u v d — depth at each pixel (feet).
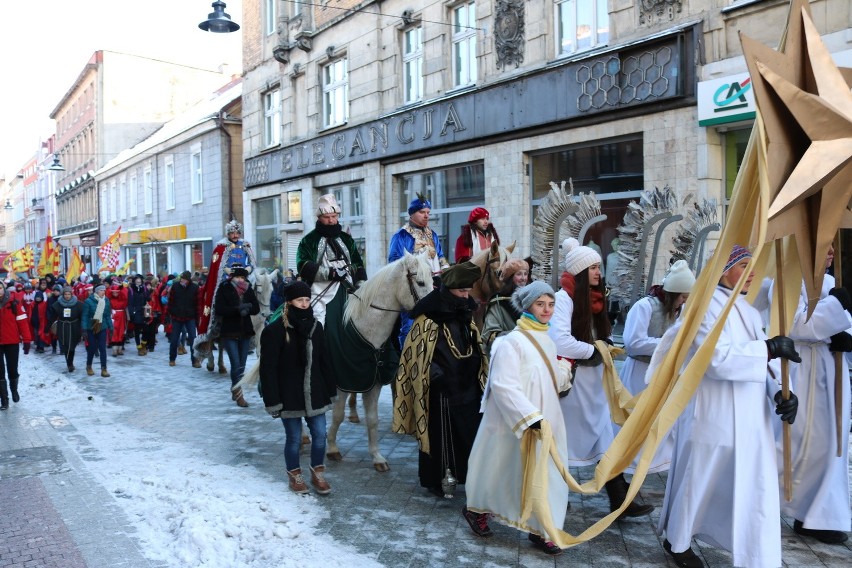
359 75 60.85
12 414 29.86
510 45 45.32
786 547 14.17
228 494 17.78
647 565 13.51
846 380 14.61
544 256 19.92
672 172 36.35
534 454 13.39
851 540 14.58
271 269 79.10
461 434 16.75
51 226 214.48
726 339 12.56
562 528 14.75
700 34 34.68
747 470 12.16
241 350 32.24
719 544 12.54
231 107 89.56
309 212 69.97
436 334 16.89
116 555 14.14
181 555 14.03
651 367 13.28
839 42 30.04
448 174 52.65
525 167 45.47
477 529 15.01
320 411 18.01
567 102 41.34
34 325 55.62
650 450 11.84
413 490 18.30
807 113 10.47
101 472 20.22
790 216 10.91
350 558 13.93
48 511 16.85
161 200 110.83
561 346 15.42
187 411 29.66
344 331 20.26
